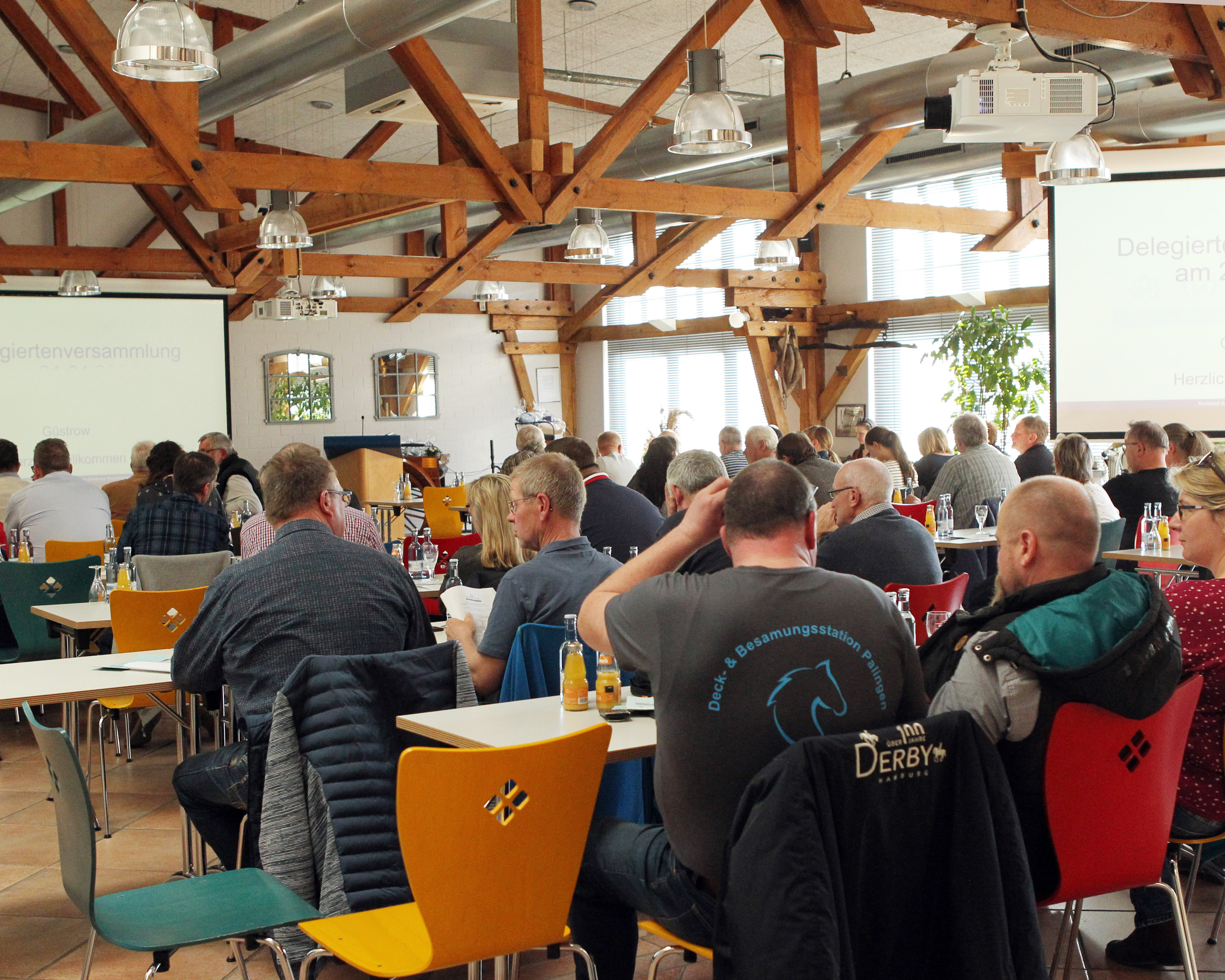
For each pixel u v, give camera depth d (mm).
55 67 10805
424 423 16656
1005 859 1743
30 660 5164
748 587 1906
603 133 7555
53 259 11250
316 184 7016
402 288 16422
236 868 3004
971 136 5211
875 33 9352
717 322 14734
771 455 6777
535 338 17609
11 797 4441
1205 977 2729
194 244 11672
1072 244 7270
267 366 15531
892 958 1711
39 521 6059
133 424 11742
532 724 2395
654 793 2711
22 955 3039
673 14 9273
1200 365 7125
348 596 2770
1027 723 2002
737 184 11352
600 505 4812
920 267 13250
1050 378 7355
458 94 7164
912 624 3020
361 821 2299
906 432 13453
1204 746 2531
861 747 1671
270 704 2682
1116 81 6949
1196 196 7070
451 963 1931
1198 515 2727
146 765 4875
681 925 2031
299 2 10211
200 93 7234
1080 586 2113
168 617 3879
